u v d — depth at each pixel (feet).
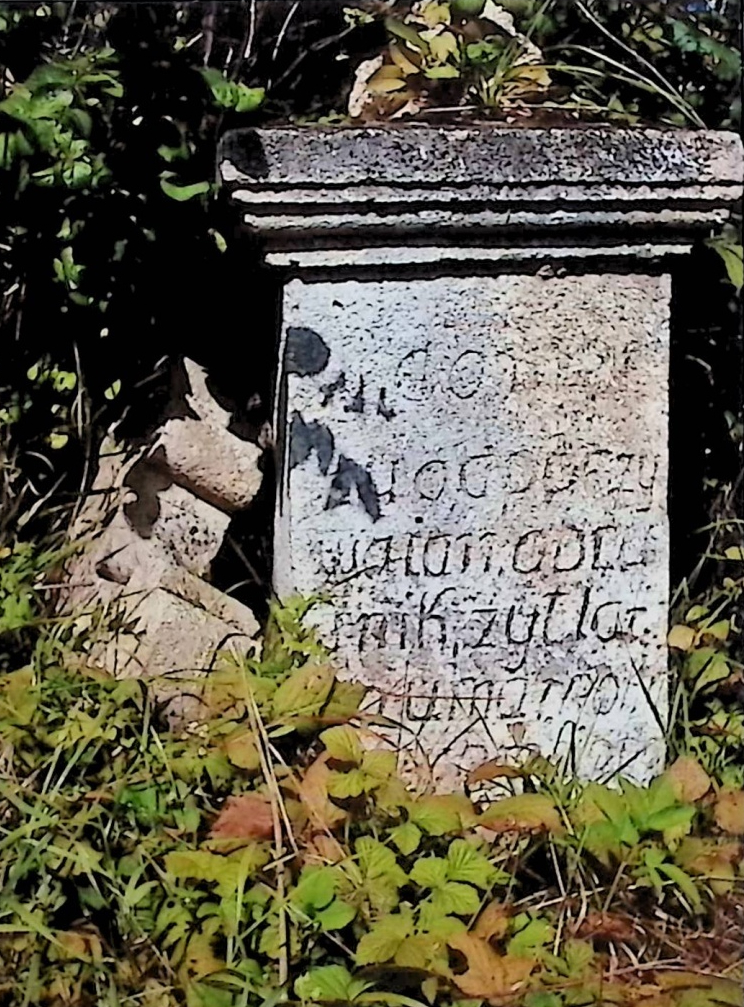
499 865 7.73
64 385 11.01
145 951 6.88
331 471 8.74
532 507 8.82
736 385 11.86
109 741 7.82
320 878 6.76
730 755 9.05
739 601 10.37
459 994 6.47
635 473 8.87
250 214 8.39
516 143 8.33
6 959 6.88
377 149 8.28
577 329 8.72
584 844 7.34
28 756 7.66
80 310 11.10
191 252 11.21
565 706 8.96
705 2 11.54
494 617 8.87
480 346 8.69
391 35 10.73
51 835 7.21
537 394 8.75
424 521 8.78
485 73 9.25
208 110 10.73
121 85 10.30
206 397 10.40
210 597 9.30
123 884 7.04
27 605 8.71
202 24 11.28
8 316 10.97
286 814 7.28
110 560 9.36
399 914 6.75
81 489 10.37
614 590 8.93
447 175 8.29
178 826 7.40
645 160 8.39
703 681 9.21
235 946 6.74
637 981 6.88
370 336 8.66
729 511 11.59
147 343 11.34
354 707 8.05
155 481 9.80
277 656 8.61
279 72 11.83
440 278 8.63
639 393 8.82
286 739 8.04
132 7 10.63
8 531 10.39
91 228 10.81
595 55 10.59
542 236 8.54
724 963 7.12
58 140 9.96
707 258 11.65
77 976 6.80
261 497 10.00
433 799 7.61
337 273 8.60
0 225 10.56
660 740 9.03
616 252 8.61
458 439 8.75
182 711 8.38
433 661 8.88
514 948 6.66
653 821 7.32
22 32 10.48
